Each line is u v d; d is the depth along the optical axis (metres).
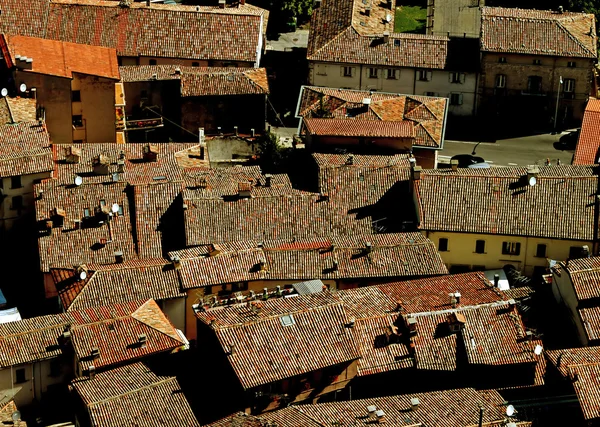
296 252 119.00
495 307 109.75
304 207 127.94
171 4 177.12
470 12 174.25
